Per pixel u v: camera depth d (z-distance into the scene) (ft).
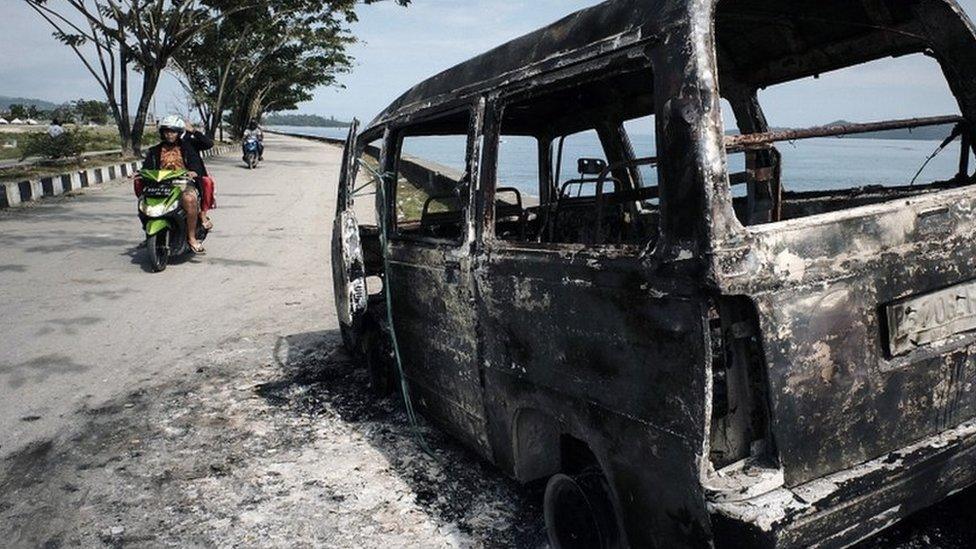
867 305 6.75
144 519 10.64
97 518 10.69
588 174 12.28
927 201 7.22
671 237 6.48
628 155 13.62
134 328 20.58
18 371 17.04
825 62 10.62
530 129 13.46
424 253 11.18
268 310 22.68
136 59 79.15
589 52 7.70
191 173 28.96
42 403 15.17
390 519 10.48
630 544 7.64
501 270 9.06
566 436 8.77
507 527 10.16
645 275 6.74
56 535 10.26
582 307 7.68
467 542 9.80
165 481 11.83
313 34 136.36
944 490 7.46
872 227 6.76
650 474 7.02
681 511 6.72
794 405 6.34
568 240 14.12
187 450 12.99
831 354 6.52
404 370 12.74
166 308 22.76
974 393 7.74
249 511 10.82
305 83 179.83
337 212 16.26
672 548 7.00
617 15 7.57
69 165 64.95
